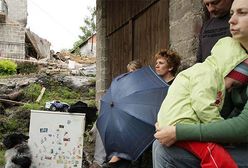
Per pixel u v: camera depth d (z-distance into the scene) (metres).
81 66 20.84
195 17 4.40
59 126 5.16
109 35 9.02
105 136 3.40
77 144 5.16
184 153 2.05
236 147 2.05
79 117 5.20
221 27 2.97
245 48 2.15
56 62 23.38
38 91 12.38
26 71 20.27
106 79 9.18
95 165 5.69
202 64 2.16
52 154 5.12
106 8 9.16
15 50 24.27
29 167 4.91
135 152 3.16
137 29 6.95
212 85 2.02
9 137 5.04
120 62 8.12
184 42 4.64
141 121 3.15
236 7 2.11
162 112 2.14
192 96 2.04
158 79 3.38
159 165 2.15
